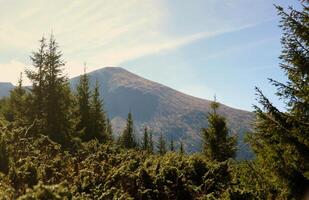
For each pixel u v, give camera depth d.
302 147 12.10
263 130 12.68
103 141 46.09
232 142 38.34
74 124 43.56
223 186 17.89
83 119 48.09
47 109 41.78
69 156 21.80
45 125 39.25
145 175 17.05
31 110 41.78
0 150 16.16
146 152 26.77
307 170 12.12
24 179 13.72
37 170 14.95
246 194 13.15
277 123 12.38
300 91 12.05
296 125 12.10
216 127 38.78
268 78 12.53
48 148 22.02
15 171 13.73
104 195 14.31
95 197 14.37
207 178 19.44
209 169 20.52
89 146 26.84
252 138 13.02
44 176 15.16
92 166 18.97
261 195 13.10
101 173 18.17
